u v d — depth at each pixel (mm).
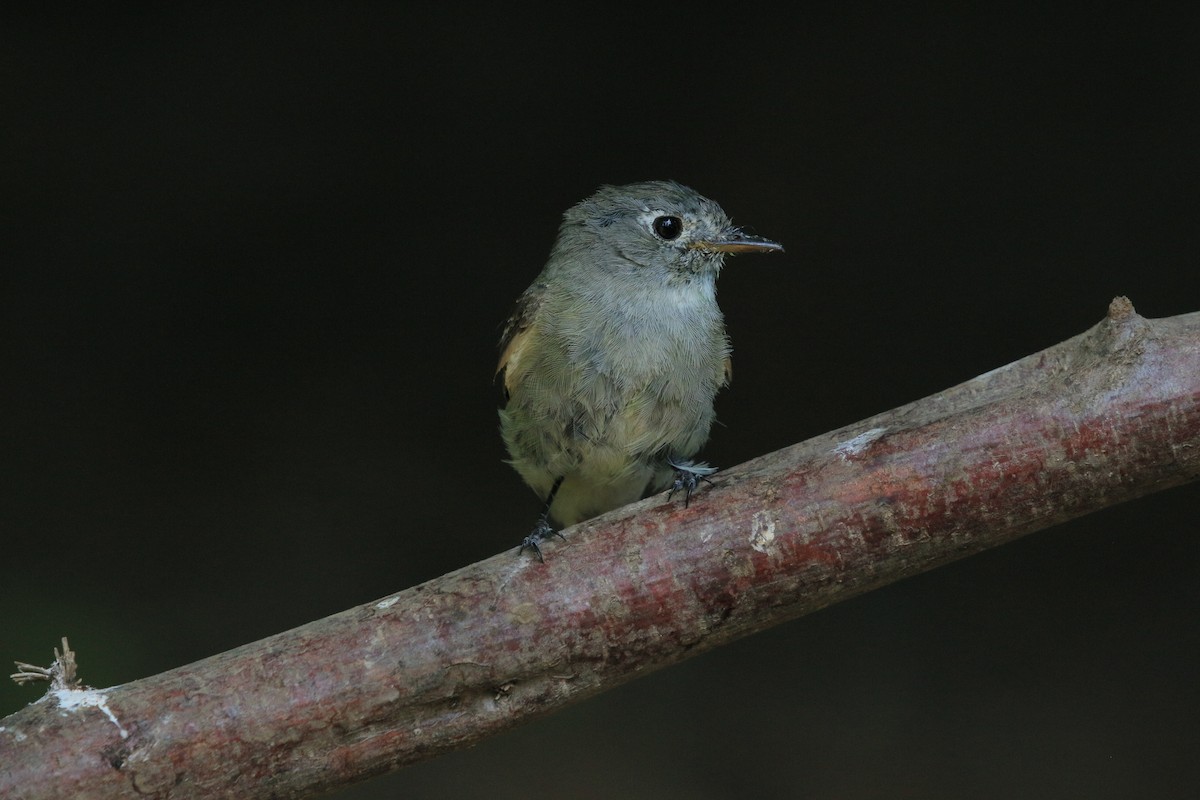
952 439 5285
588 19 14219
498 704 5285
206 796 5035
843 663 10516
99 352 12883
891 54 13930
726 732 9977
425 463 12438
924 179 13477
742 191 13594
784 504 5336
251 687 5086
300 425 12656
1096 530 11109
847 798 9320
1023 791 9203
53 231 13234
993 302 12906
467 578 5359
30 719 4988
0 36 13656
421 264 13555
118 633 10602
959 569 11125
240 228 13516
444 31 14102
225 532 11664
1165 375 5180
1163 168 13000
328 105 13930
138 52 13836
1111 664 10141
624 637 5309
